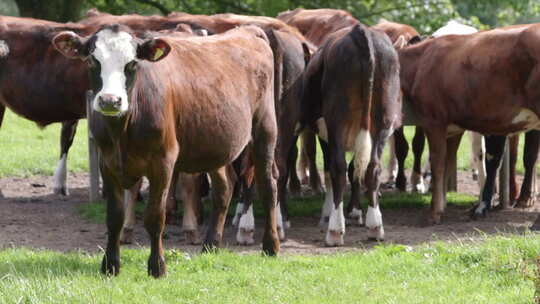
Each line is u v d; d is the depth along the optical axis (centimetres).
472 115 1494
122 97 941
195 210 1371
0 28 1702
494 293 954
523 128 1478
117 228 1062
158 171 1034
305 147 1858
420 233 1416
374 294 968
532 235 1270
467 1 4059
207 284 1015
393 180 2027
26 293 937
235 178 1331
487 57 1460
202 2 3988
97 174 1714
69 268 1088
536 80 1398
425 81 1546
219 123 1126
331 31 1942
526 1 3969
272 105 1255
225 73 1160
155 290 985
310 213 1638
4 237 1391
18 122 3016
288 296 962
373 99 1330
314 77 1391
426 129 1556
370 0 4059
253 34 1286
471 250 1127
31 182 2039
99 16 1891
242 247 1334
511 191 1759
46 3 3519
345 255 1205
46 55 1681
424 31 3925
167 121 1030
